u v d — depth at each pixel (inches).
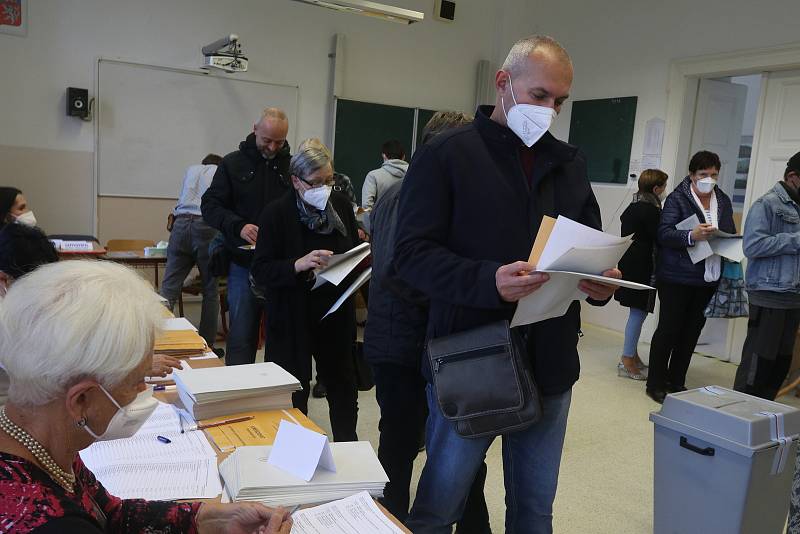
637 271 163.3
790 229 133.0
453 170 57.2
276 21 235.6
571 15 254.1
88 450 53.7
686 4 209.9
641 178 166.7
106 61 210.8
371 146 255.9
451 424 58.4
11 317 31.7
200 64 225.3
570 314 62.1
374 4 187.9
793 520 71.1
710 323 211.6
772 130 191.2
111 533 40.9
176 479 49.6
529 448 63.2
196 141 228.4
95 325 31.9
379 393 79.6
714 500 85.5
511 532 66.4
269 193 119.9
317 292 90.0
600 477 115.4
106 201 218.5
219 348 184.2
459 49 271.6
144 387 36.6
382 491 49.9
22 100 202.8
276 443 50.9
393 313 76.5
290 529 41.3
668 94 215.8
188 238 170.2
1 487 29.3
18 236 61.2
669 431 90.6
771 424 83.9
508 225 57.8
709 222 154.9
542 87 56.0
